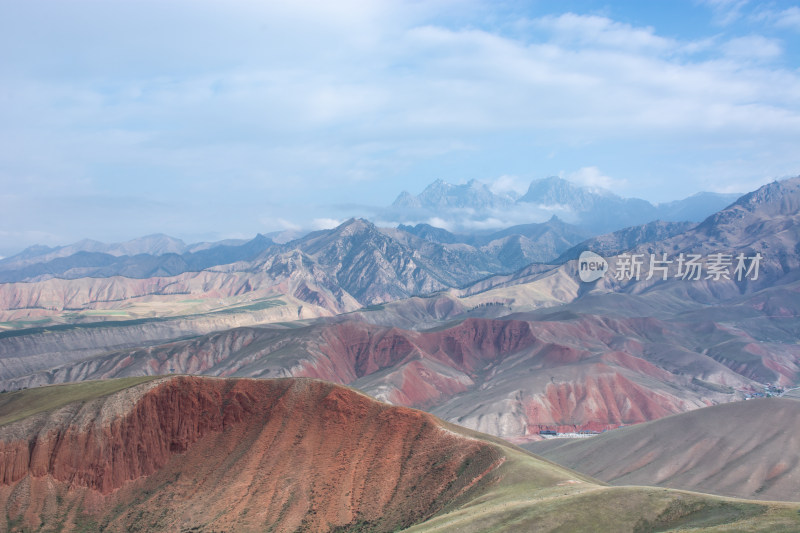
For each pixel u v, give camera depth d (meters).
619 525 83.50
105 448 127.56
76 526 119.56
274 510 118.75
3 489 120.94
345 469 123.94
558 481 103.94
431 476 118.56
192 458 130.88
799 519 72.75
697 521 80.06
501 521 88.56
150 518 120.38
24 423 126.81
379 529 110.94
